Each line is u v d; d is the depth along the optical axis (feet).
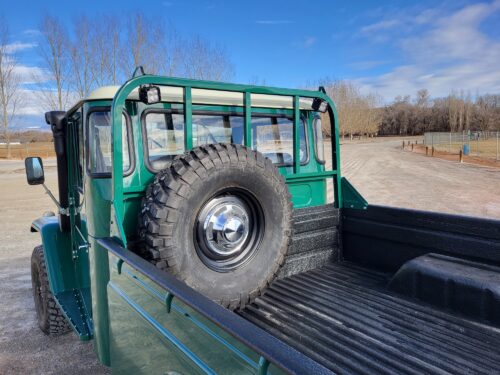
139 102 9.14
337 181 12.31
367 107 359.25
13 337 14.56
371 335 8.00
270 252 9.15
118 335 7.79
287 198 9.30
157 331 6.25
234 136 10.76
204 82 9.21
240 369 4.50
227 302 8.49
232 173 8.27
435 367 6.91
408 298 9.68
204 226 8.38
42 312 14.51
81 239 11.42
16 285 19.97
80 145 10.63
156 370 6.38
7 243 28.78
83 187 10.37
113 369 8.16
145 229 7.76
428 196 47.29
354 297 9.80
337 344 7.66
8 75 145.48
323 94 11.58
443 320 8.59
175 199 7.63
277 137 11.72
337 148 12.16
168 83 8.68
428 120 398.21
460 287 8.77
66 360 13.01
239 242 8.80
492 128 347.97
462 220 10.00
